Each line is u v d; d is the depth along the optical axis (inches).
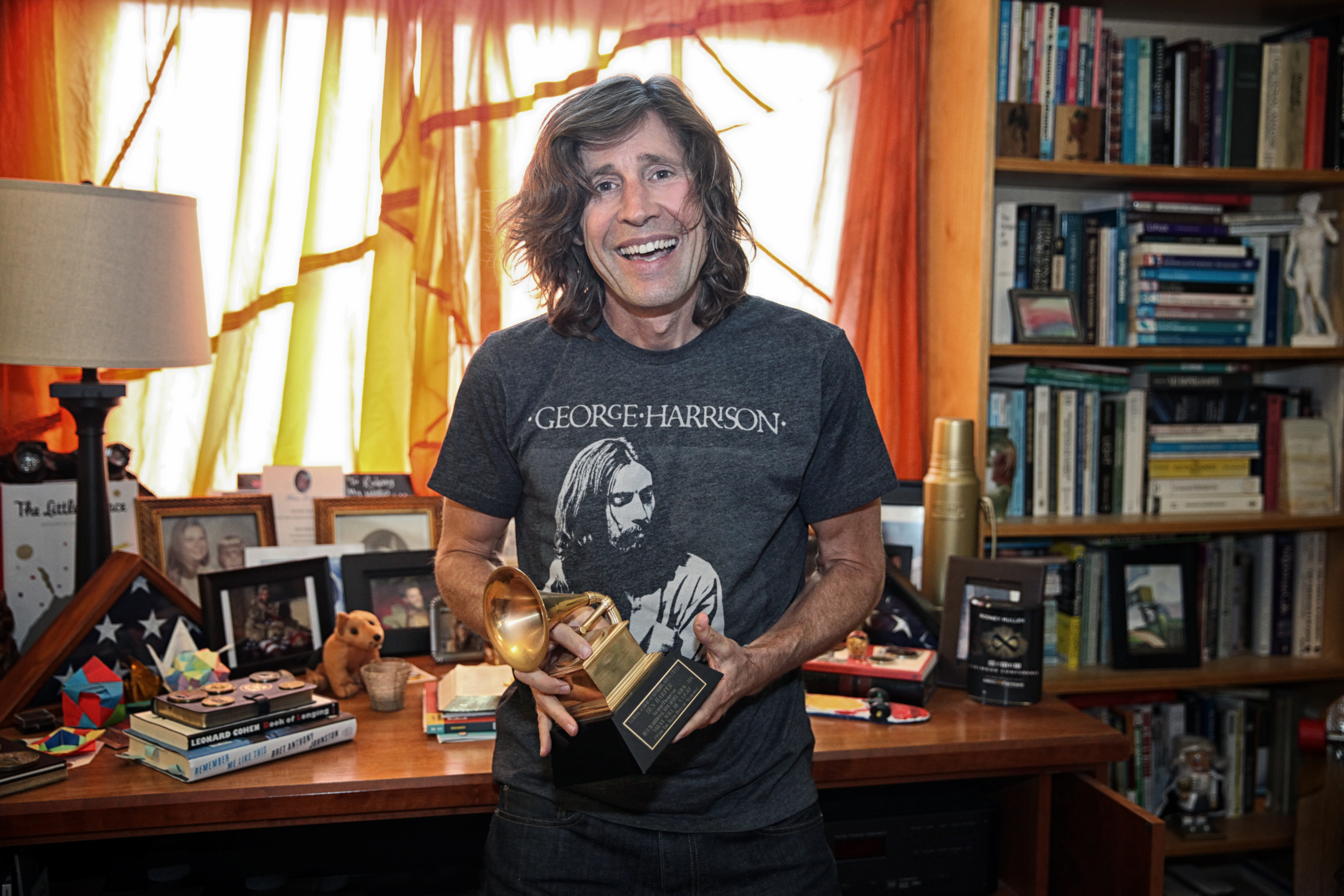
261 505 71.9
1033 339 80.3
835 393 44.0
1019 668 64.6
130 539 70.5
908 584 73.0
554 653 40.6
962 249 79.9
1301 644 88.8
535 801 44.8
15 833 48.1
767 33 81.9
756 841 43.7
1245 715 89.1
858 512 47.3
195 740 51.2
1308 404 89.4
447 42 77.4
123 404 75.9
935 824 63.7
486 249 78.2
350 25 76.7
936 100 83.7
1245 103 83.6
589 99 41.8
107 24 73.9
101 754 55.1
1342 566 87.0
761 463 42.1
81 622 62.3
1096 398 84.3
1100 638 85.7
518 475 46.1
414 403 78.9
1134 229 82.9
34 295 57.2
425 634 72.3
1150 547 84.9
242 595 65.9
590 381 43.3
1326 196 87.1
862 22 82.6
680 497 42.0
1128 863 58.3
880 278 84.0
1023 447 83.4
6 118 71.8
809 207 83.3
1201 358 83.8
